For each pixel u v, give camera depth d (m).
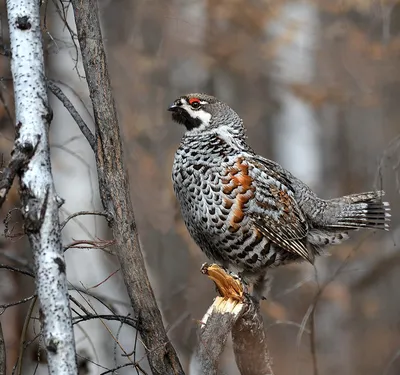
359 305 17.69
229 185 8.94
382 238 17.33
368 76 18.52
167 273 17.00
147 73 17.75
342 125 21.20
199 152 9.12
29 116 5.74
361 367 17.28
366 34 17.05
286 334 16.70
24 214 5.51
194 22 18.62
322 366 16.84
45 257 5.49
